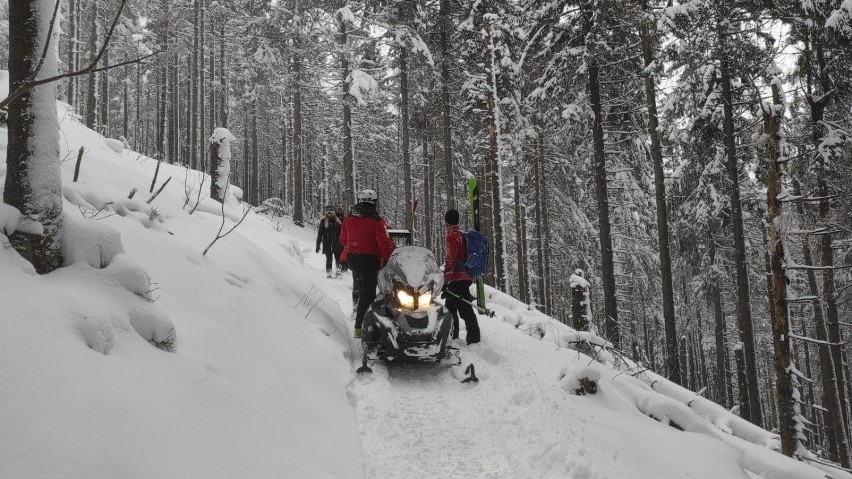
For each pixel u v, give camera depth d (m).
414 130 27.30
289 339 4.89
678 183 21.00
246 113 43.47
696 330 29.81
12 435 1.87
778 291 7.53
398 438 3.92
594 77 16.27
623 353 8.16
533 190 28.53
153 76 42.38
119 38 31.78
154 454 2.26
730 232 20.58
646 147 19.56
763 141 7.41
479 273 6.70
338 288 10.83
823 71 14.13
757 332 31.92
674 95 15.91
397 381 5.41
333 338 5.90
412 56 22.58
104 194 5.61
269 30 24.91
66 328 2.62
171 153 34.62
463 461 3.65
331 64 24.38
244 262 6.38
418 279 5.62
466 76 20.27
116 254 3.53
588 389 5.49
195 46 33.34
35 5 3.02
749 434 7.19
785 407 7.36
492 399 4.94
